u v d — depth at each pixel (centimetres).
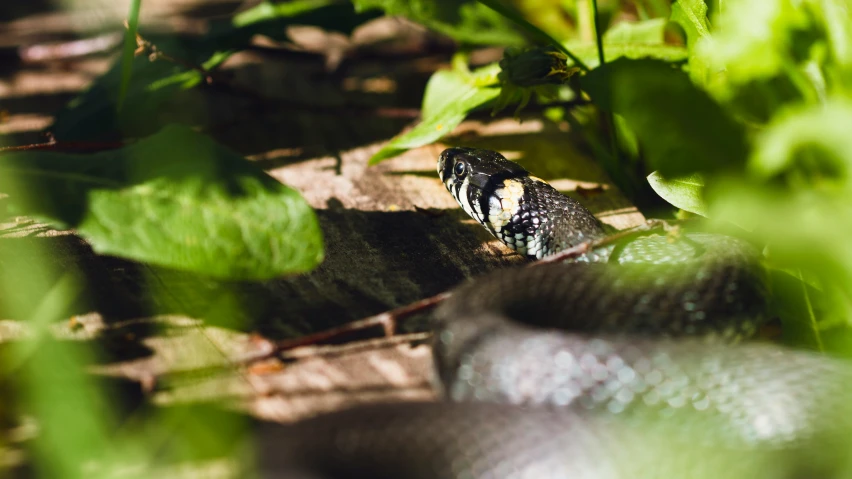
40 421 329
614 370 370
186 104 734
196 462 329
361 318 446
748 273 440
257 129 691
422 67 831
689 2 490
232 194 401
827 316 417
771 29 377
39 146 550
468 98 579
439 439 335
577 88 652
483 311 396
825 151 338
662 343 376
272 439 327
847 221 321
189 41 690
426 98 615
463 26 651
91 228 395
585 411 370
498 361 377
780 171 346
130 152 410
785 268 432
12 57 811
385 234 541
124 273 469
